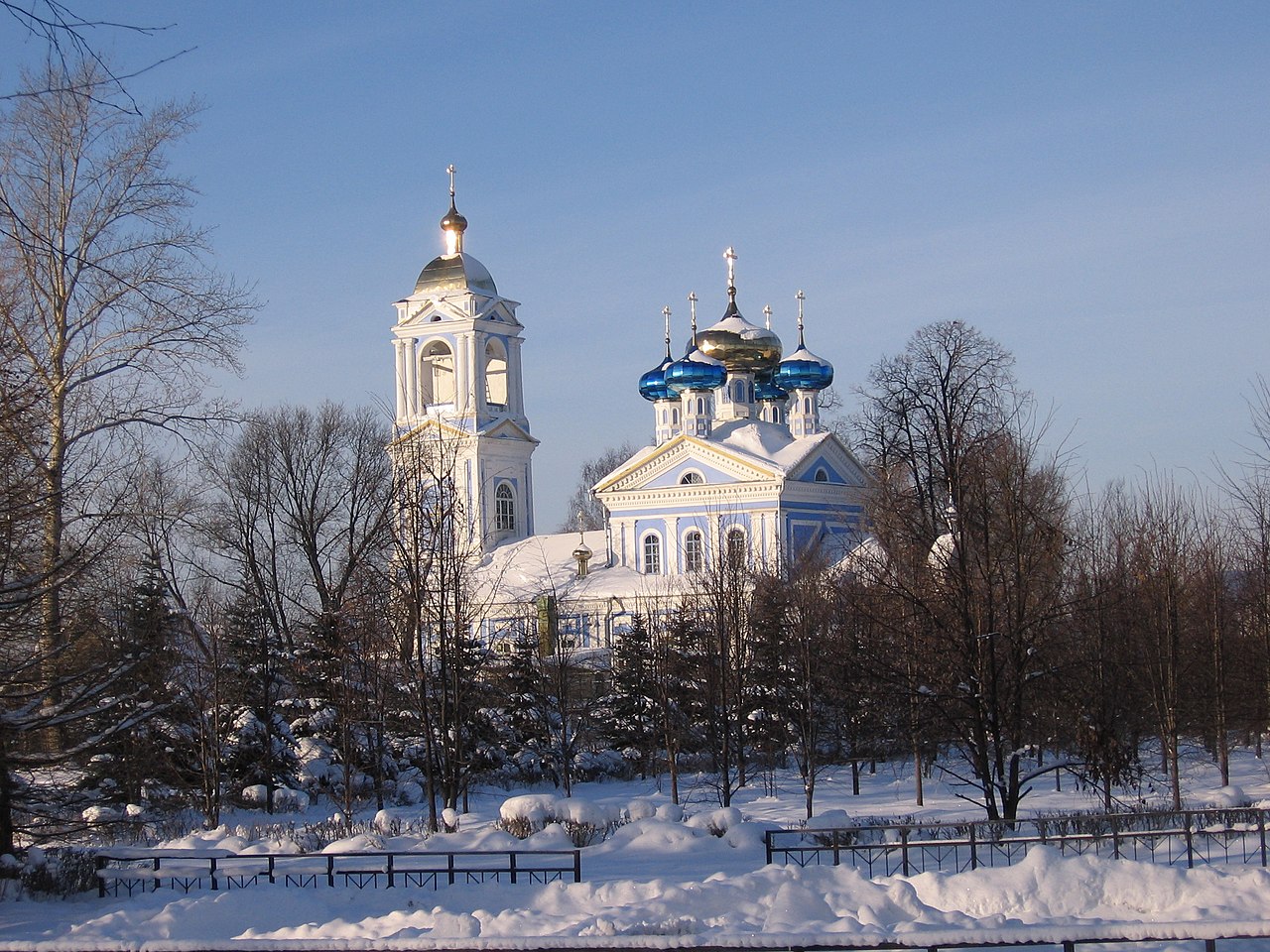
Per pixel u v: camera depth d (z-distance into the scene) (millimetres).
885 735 39812
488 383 96688
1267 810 26906
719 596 48906
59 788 34281
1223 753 48000
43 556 31781
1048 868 20562
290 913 22234
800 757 49375
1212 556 52969
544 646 72625
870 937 14500
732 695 52312
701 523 87000
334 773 51844
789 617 50969
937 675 35562
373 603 51938
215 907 21812
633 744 61594
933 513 38750
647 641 63719
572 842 33344
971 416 40469
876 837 32906
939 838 32781
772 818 43562
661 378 92375
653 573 88312
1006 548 36188
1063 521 47281
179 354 40406
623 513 89438
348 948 14602
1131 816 25859
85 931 21156
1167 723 43875
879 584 36906
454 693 43219
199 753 45938
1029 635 35438
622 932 18484
